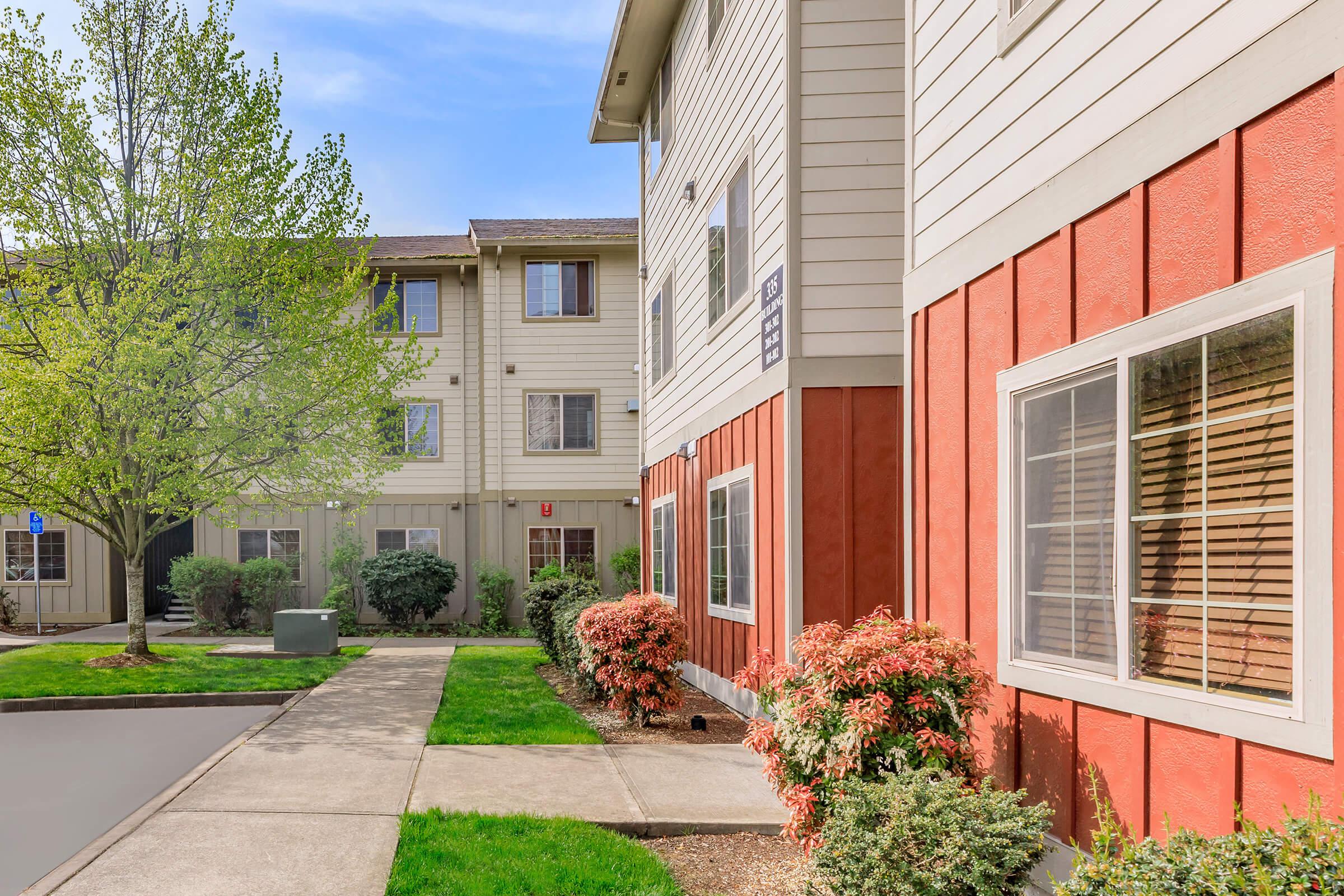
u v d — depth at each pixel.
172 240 13.11
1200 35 3.26
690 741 7.87
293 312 13.12
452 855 4.78
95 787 7.07
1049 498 4.19
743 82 8.81
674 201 12.51
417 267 21.05
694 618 11.05
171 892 4.38
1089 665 3.85
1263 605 2.94
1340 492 2.64
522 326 20.88
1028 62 4.38
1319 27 2.77
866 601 7.10
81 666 12.83
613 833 5.23
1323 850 2.19
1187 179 3.33
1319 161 2.78
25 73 12.42
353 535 20.64
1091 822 3.76
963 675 4.30
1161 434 3.43
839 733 4.19
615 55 13.34
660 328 13.60
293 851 4.95
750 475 8.44
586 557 20.69
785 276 7.34
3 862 5.30
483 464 20.61
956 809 3.42
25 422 11.45
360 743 7.79
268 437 13.09
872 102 7.32
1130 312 3.62
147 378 12.05
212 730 9.34
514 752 7.38
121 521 13.50
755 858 4.97
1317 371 2.73
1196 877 2.24
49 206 12.55
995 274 4.67
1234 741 3.00
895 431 7.18
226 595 19.19
